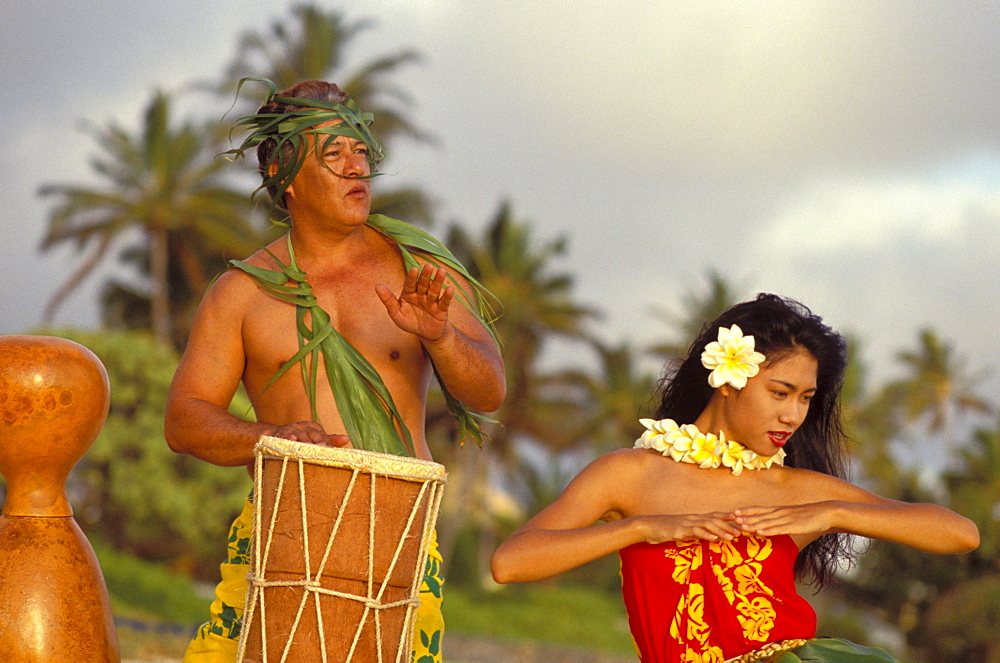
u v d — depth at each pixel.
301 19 69.44
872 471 81.06
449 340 5.73
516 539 5.73
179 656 25.12
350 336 6.25
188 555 55.56
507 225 84.50
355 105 6.39
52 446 5.16
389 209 68.50
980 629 61.72
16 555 5.09
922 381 107.75
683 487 5.96
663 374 6.46
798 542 6.00
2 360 5.13
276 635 4.90
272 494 4.97
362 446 6.00
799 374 5.75
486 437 6.73
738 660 5.64
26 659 4.99
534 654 56.81
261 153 6.42
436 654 6.19
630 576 5.86
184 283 76.56
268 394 6.23
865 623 70.75
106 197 72.19
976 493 71.44
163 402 53.03
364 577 4.94
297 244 6.42
